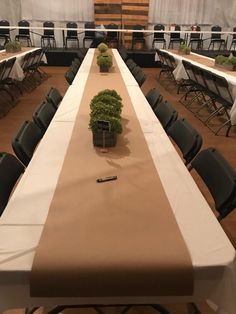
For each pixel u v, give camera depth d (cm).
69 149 178
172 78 742
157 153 176
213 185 160
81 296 104
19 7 951
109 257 103
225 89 404
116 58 590
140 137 199
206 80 468
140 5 952
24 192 136
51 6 946
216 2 972
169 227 116
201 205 130
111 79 388
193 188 142
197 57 632
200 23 989
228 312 105
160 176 151
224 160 162
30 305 106
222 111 484
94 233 112
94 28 912
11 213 122
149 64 933
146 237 111
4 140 383
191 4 968
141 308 164
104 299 106
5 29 910
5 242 108
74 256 103
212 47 996
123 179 147
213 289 105
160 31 849
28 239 109
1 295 103
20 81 616
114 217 121
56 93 326
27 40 925
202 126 446
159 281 102
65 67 897
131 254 104
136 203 129
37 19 956
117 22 962
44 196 133
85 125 218
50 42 968
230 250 107
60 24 962
